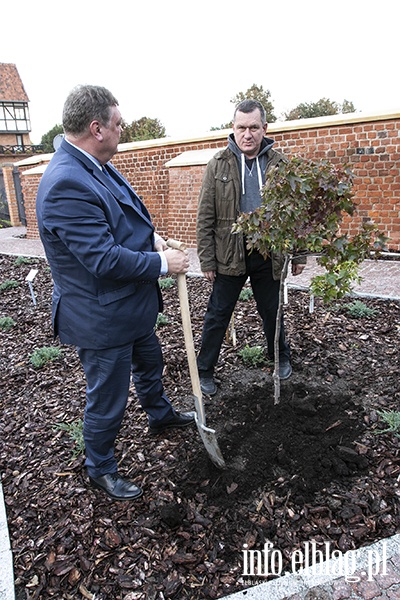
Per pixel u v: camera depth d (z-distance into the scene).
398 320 4.57
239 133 3.01
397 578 2.00
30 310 6.34
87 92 2.10
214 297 3.38
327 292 2.56
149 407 2.99
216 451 2.59
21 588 2.14
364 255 2.56
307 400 3.14
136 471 2.78
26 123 43.25
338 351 4.03
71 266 2.24
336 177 2.42
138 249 2.41
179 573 2.13
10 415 3.62
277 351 2.96
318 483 2.53
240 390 3.54
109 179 2.31
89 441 2.54
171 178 9.43
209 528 2.33
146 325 2.51
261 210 2.50
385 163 7.15
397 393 3.31
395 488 2.47
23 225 16.47
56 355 4.55
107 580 2.13
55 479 2.79
